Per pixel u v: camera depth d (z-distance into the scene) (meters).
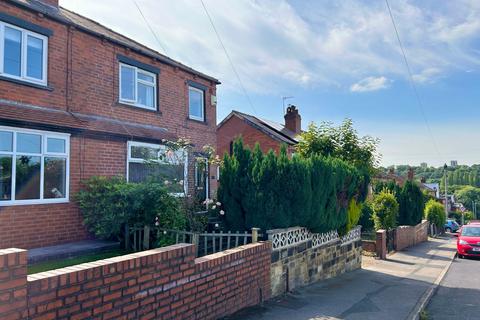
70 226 9.19
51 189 8.91
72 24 9.87
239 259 6.76
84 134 9.70
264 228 8.73
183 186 9.42
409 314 7.66
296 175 8.85
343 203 11.83
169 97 13.21
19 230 8.14
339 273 12.36
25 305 3.37
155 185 8.66
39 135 8.67
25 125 8.27
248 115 27.31
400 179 51.00
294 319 6.68
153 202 8.52
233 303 6.56
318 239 10.79
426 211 37.25
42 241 8.56
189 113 14.27
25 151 8.38
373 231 22.81
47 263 7.33
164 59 12.81
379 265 15.42
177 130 13.48
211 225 9.41
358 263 14.14
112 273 4.25
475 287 11.41
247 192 8.88
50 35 9.39
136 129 11.29
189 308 5.44
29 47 8.99
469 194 85.56
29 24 8.90
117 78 11.26
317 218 9.73
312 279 10.34
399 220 26.70
